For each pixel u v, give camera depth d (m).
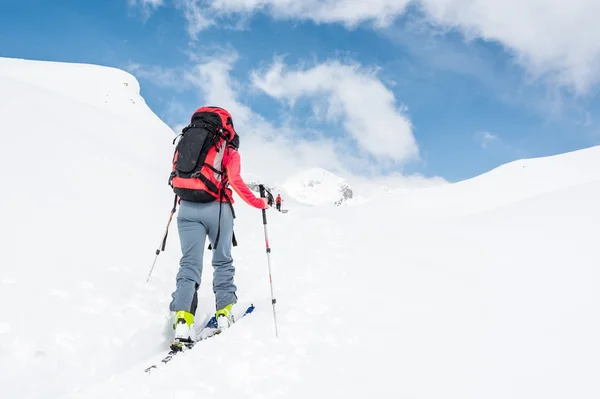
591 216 6.52
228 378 3.58
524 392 3.16
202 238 4.55
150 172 10.96
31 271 4.88
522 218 7.18
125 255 6.00
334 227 9.31
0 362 3.68
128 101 37.25
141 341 4.47
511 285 4.85
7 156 7.70
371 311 4.69
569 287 4.54
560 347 3.59
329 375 3.59
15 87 15.54
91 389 3.42
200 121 4.45
